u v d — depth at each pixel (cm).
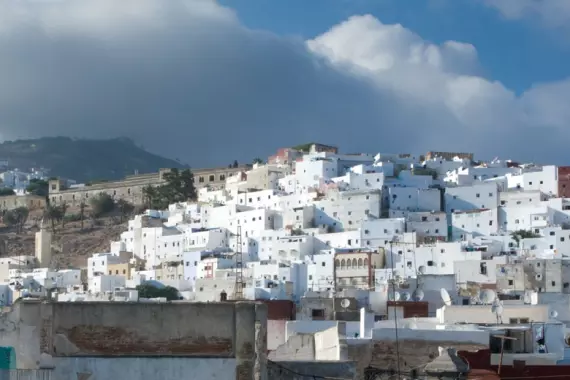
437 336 5606
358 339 5469
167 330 3928
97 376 3862
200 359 3922
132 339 3909
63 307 3888
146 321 3925
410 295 10762
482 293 7694
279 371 4278
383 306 10319
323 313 9919
